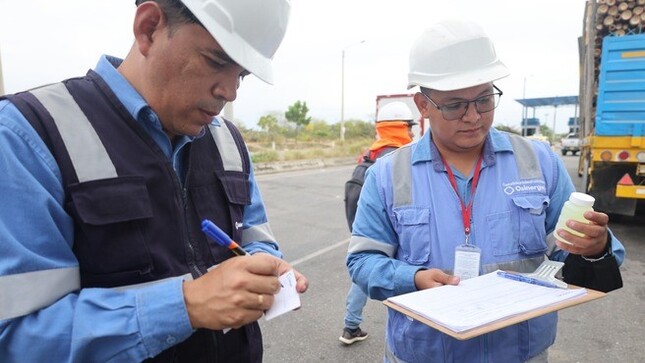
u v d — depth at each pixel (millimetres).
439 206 1555
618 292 3984
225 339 1222
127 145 1067
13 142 912
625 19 5727
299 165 20281
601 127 5641
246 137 34062
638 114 5414
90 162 1002
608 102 5566
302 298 3990
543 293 1242
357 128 40188
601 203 5984
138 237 1042
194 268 1147
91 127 1032
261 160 20422
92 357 896
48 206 922
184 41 960
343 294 4074
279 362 2938
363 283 1596
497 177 1566
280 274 1134
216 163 1322
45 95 1017
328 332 3340
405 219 1559
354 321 3125
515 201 1514
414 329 1506
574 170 15289
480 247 1509
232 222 1306
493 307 1168
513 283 1328
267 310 1005
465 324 1065
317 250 5578
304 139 36500
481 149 1617
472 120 1499
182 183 1212
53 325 879
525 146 1634
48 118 979
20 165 901
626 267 4648
